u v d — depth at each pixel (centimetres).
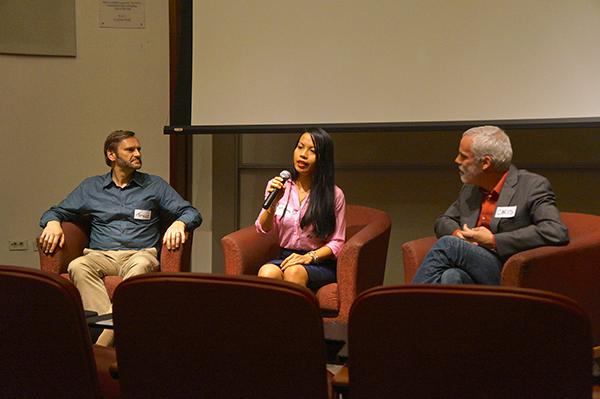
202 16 456
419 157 454
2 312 197
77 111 493
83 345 196
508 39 405
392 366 176
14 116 491
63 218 412
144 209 414
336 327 246
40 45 486
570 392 167
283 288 174
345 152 467
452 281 304
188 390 189
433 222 455
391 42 424
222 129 451
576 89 396
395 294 169
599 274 318
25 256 498
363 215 392
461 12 412
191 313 181
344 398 214
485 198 341
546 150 432
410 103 422
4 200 495
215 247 492
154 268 399
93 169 496
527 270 290
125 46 491
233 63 452
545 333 162
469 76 412
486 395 171
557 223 309
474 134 329
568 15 395
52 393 203
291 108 443
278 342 179
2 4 481
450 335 168
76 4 487
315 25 437
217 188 489
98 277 395
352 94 432
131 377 193
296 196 369
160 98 494
